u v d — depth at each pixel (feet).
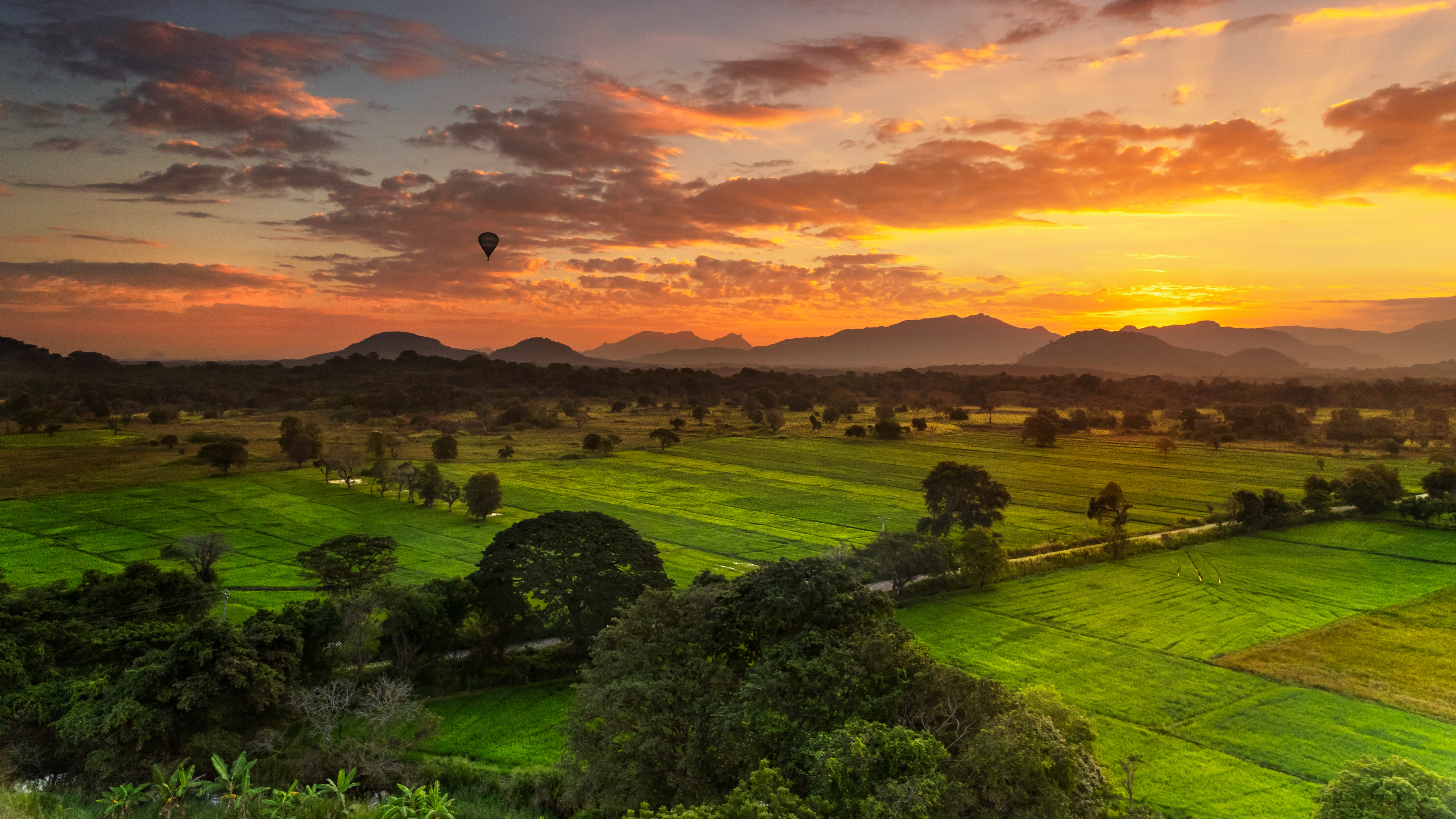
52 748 122.01
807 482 453.99
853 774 78.13
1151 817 102.37
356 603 160.15
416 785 121.19
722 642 116.16
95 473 426.51
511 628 175.83
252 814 85.71
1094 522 346.54
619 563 186.19
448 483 367.04
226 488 397.39
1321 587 249.34
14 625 150.00
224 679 124.06
